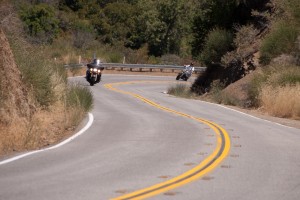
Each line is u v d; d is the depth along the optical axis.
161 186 16.89
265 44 58.00
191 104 50.47
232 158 22.22
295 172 19.58
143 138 27.80
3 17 42.81
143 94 63.09
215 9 74.19
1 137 23.81
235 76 63.22
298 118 41.03
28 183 17.02
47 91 32.91
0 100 25.55
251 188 16.83
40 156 22.11
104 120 35.62
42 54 37.66
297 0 59.53
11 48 31.88
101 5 145.88
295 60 53.28
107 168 19.77
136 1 152.62
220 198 15.43
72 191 15.98
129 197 15.34
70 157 21.94
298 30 56.47
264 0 69.25
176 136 28.69
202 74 74.50
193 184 17.27
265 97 45.72
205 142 26.59
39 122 28.22
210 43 70.12
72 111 33.25
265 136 29.41
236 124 35.00
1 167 19.69
